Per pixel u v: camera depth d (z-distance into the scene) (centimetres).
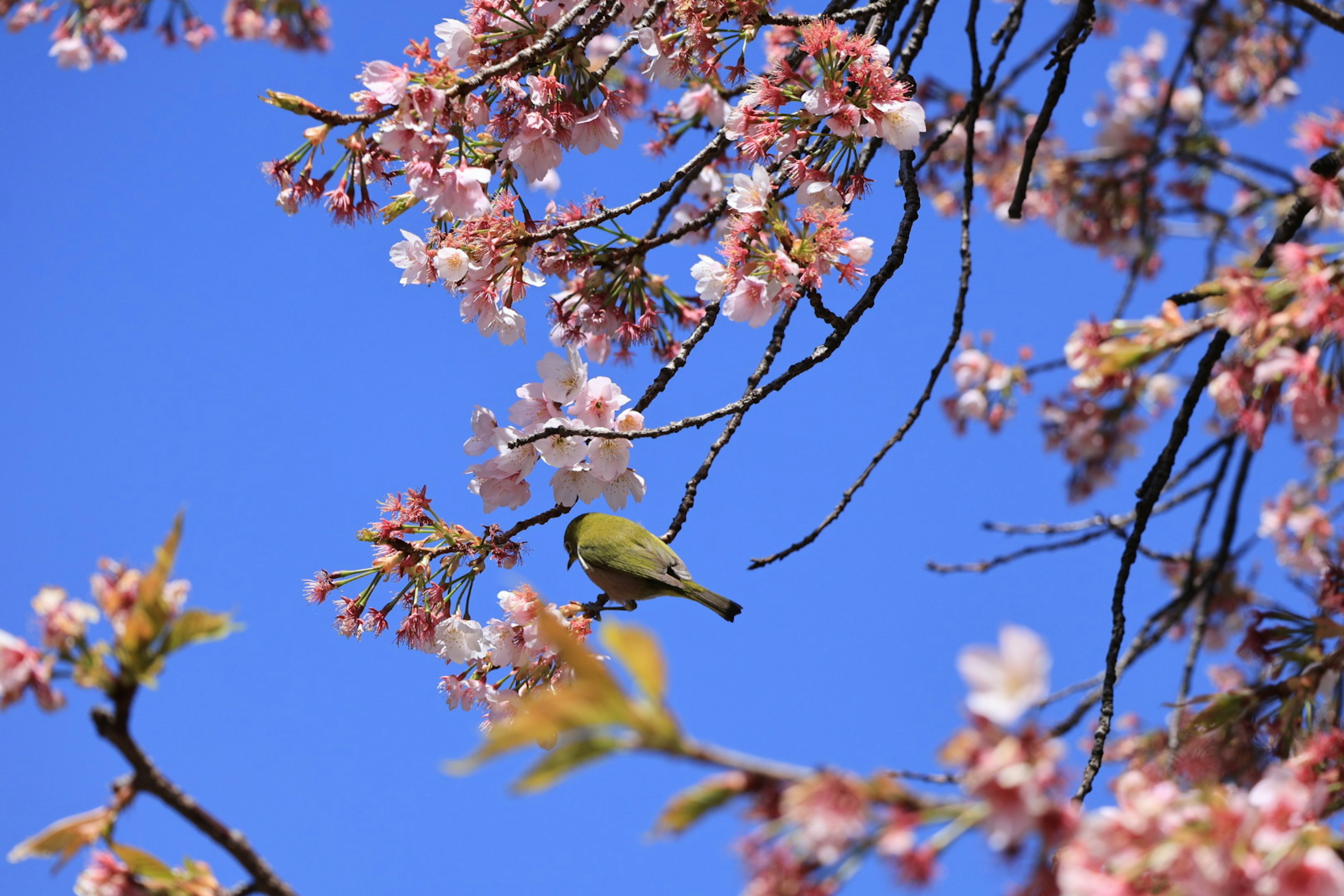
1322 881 279
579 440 679
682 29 691
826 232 618
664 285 738
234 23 1395
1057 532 932
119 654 299
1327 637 559
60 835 300
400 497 675
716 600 709
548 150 677
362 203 626
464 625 657
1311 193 519
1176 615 858
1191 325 463
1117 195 1433
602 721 234
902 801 252
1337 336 467
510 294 680
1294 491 1037
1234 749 550
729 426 707
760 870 251
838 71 639
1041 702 275
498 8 672
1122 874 271
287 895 312
